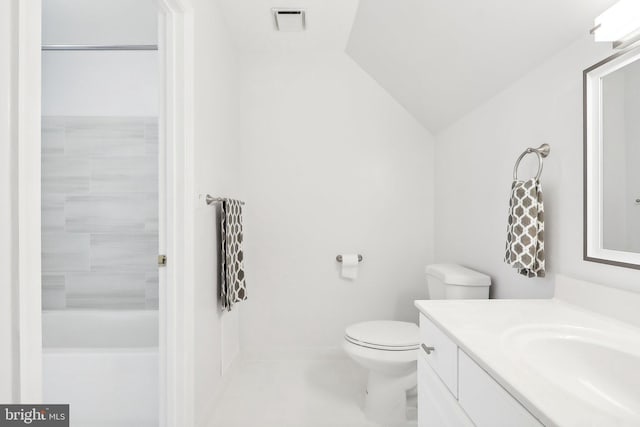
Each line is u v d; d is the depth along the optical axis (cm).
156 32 245
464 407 90
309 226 264
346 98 264
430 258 268
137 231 245
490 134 186
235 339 245
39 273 69
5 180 63
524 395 63
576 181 124
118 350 172
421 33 183
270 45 252
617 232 106
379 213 266
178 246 146
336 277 265
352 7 205
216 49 194
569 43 127
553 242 136
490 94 184
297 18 215
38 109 68
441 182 253
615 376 83
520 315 110
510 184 168
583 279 120
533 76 149
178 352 145
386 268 267
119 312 238
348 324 265
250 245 262
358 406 198
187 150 147
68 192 243
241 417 186
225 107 216
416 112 258
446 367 102
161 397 146
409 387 182
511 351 83
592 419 56
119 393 167
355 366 252
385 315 267
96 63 243
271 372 241
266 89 262
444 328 100
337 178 264
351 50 254
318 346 264
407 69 221
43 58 241
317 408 196
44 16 238
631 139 101
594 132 114
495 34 150
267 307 262
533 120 150
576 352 90
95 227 244
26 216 66
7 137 63
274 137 262
